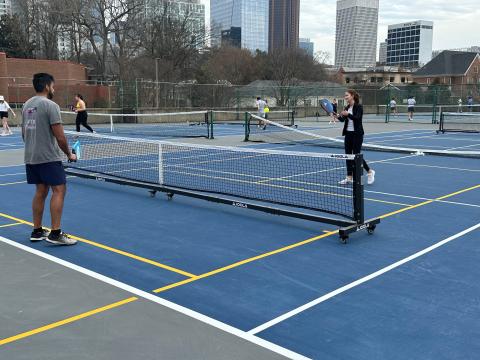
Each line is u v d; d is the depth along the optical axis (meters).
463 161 14.98
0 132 25.34
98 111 33.88
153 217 8.15
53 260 6.03
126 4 46.12
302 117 41.22
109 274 5.56
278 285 5.23
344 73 99.19
